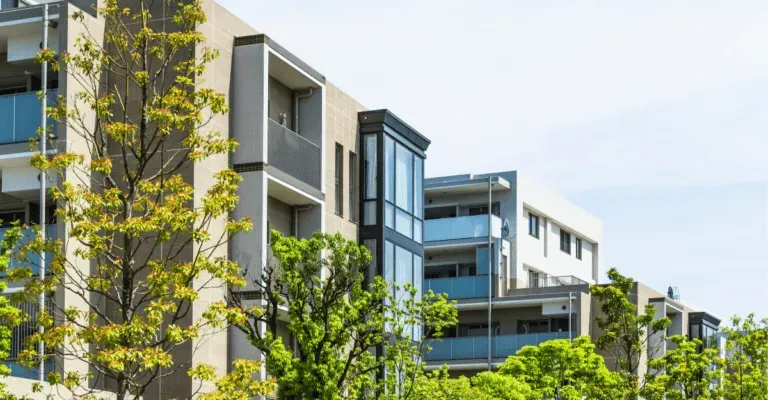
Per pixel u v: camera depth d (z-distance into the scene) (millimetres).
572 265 72938
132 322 21031
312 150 37188
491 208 65688
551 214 69500
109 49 31406
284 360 28141
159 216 21094
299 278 29203
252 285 32812
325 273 36688
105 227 20938
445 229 64500
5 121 31297
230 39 33875
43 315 21141
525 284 66000
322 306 29234
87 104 30688
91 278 21672
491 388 39094
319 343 28641
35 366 21438
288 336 37500
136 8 31922
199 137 22109
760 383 47688
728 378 50000
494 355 60531
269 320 29484
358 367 30188
